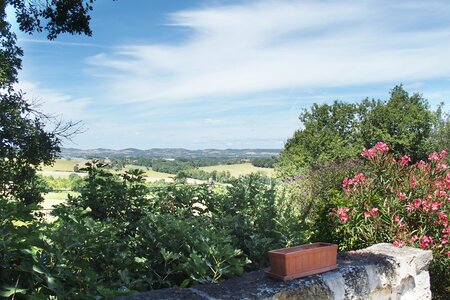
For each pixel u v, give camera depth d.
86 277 2.14
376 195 4.41
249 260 3.06
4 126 7.14
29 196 7.01
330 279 2.55
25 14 7.80
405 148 23.98
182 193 3.83
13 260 2.13
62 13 7.79
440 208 4.08
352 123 23.48
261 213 3.78
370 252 3.22
